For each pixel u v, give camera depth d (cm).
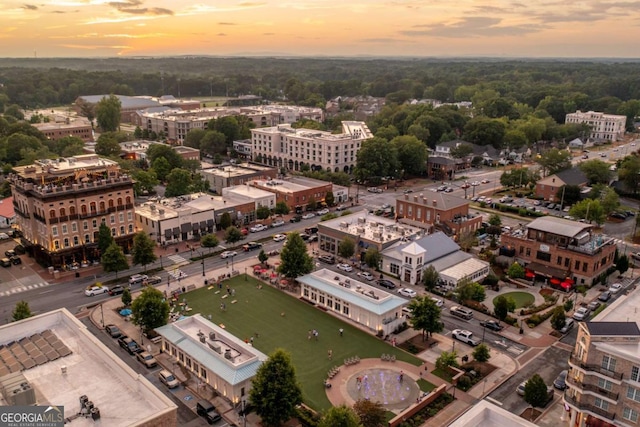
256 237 16000
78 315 10981
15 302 11512
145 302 9900
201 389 8569
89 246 13700
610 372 7044
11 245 15062
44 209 12975
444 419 7862
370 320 10550
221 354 8662
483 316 11138
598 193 18688
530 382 7938
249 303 11638
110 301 11650
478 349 9106
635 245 15450
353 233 14412
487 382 8819
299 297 11988
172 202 17012
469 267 12900
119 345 9862
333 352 9725
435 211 16088
